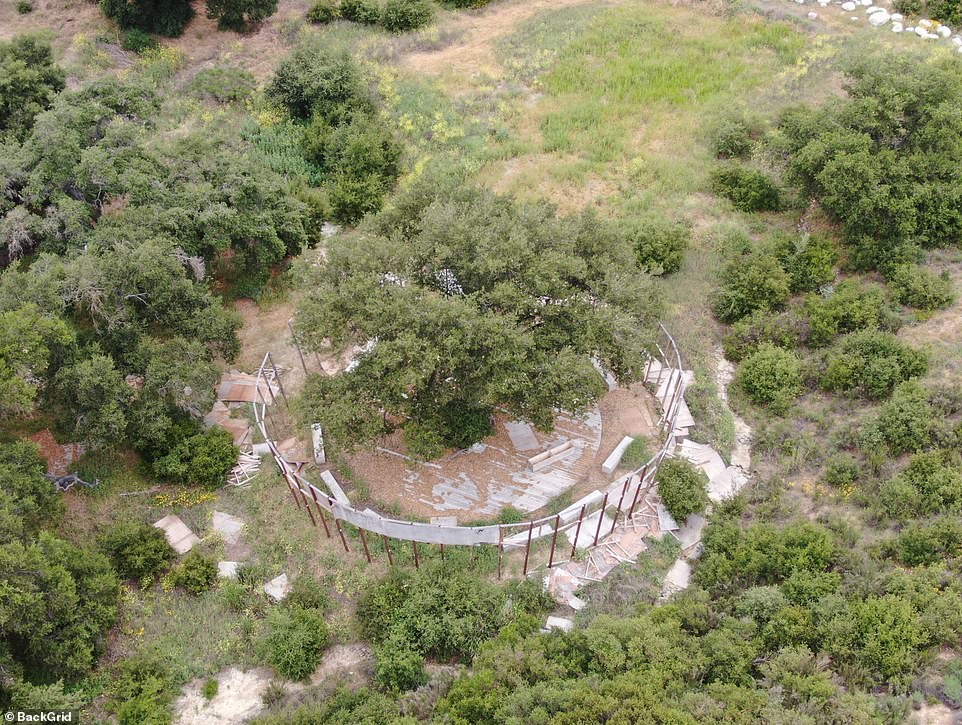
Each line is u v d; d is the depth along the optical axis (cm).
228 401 2830
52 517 2300
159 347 2603
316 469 2611
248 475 2591
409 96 4231
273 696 2008
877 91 3256
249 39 4816
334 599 2264
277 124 4050
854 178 3047
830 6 4769
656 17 4778
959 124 3162
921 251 3078
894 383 2609
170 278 2684
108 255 2591
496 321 2242
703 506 2362
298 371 2962
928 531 2109
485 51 4672
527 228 2555
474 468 2602
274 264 3366
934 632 1897
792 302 3066
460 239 2414
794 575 2103
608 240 2647
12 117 3444
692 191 3600
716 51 4462
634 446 2642
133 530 2295
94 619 2055
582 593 2225
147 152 3150
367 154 3631
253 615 2220
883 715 1742
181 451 2522
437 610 2133
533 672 1938
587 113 4047
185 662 2095
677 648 1956
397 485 2555
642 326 2552
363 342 2453
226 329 2764
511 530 2400
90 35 4641
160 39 4722
